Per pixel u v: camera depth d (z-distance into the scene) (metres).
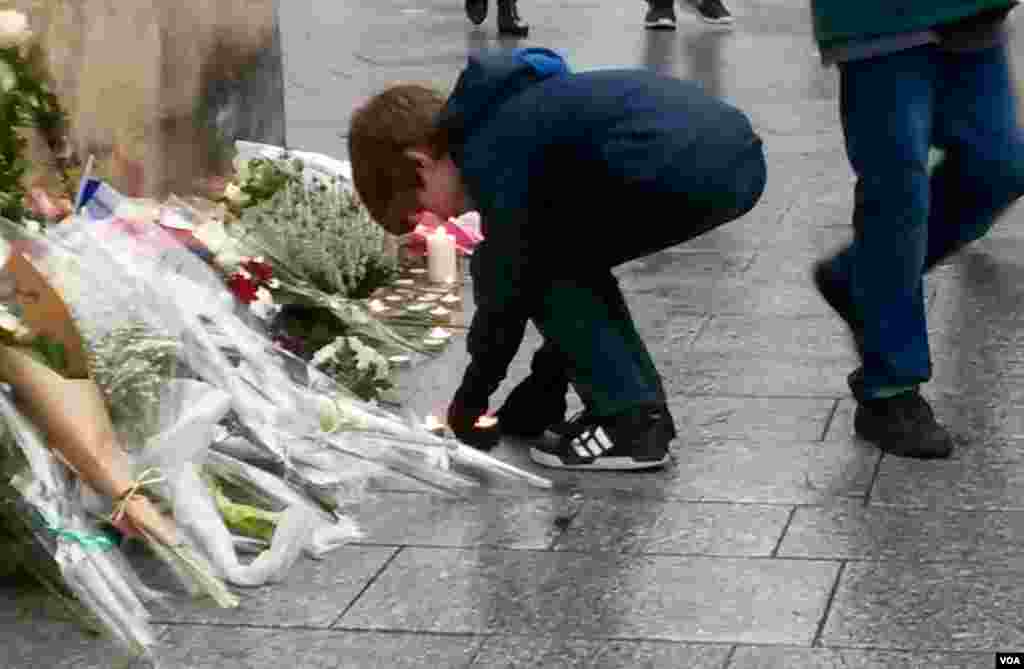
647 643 3.95
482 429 5.07
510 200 4.61
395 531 4.58
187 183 6.62
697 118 4.76
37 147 5.11
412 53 11.71
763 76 10.84
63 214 4.98
